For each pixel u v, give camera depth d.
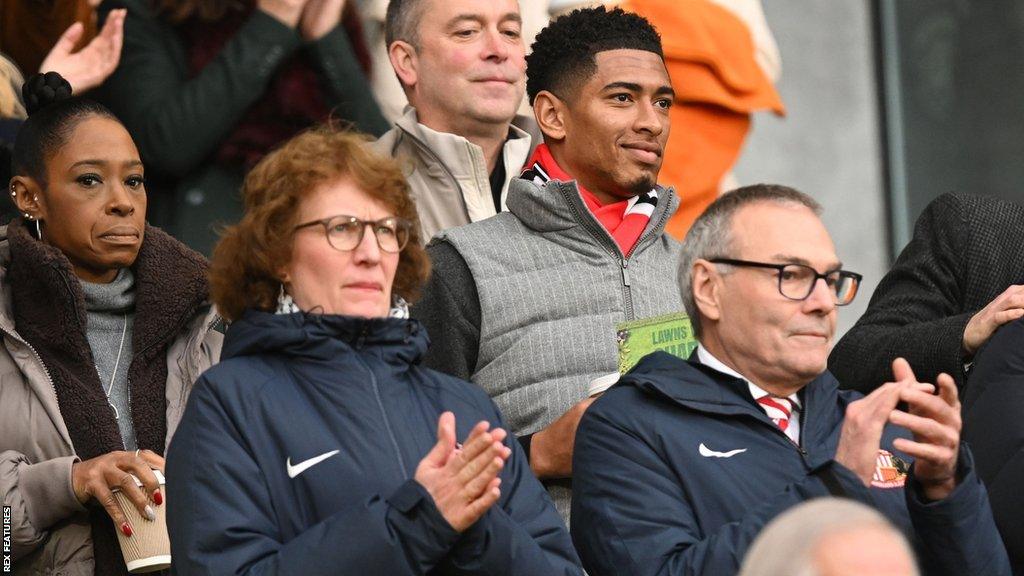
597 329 16.28
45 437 15.32
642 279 16.58
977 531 13.24
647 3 22.39
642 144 16.94
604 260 16.52
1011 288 16.00
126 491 14.59
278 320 13.06
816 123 25.75
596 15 17.36
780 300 14.01
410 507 12.05
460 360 16.02
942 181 26.36
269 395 12.91
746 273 14.11
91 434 15.48
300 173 13.39
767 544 9.22
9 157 18.03
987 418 14.72
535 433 15.59
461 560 12.40
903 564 9.00
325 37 20.12
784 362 14.02
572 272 16.44
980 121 26.62
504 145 19.16
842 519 9.15
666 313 16.48
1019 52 27.02
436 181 18.56
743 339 14.15
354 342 13.19
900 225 26.11
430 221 18.50
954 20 26.61
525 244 16.56
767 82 23.14
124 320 16.23
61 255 15.70
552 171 17.27
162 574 14.98
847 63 26.03
